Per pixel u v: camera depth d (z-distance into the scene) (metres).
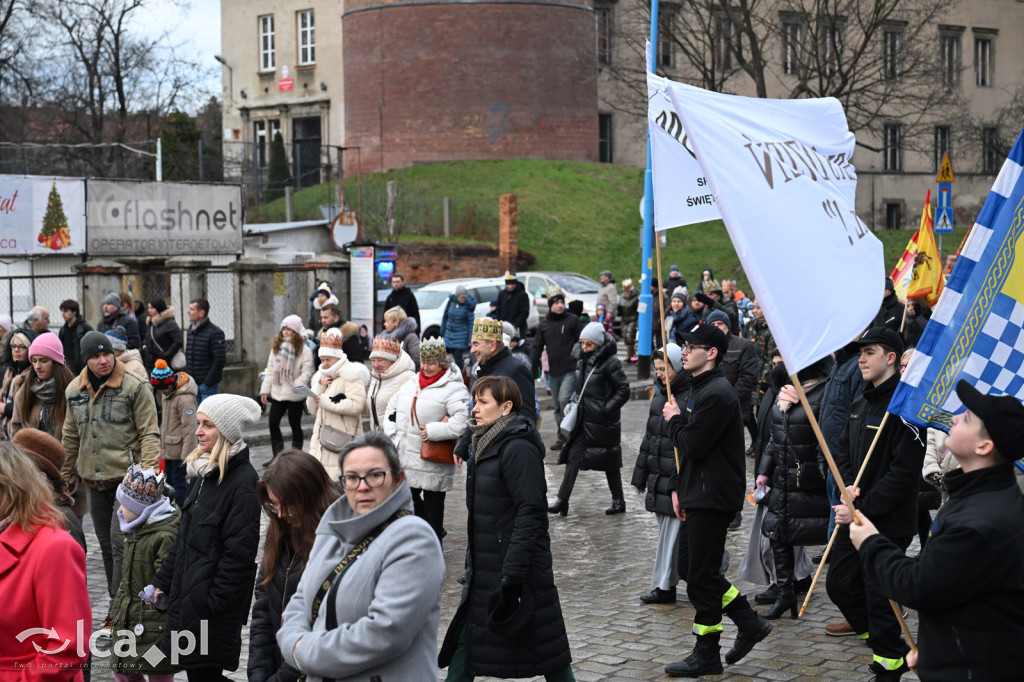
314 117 49.12
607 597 8.46
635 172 43.19
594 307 28.44
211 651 5.33
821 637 7.40
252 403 5.48
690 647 7.21
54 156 38.81
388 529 3.95
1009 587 3.79
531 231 36.53
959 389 3.92
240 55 51.12
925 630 4.02
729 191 5.34
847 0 40.09
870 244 5.81
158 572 5.51
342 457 4.02
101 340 8.40
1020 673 3.79
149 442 8.43
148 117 41.38
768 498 7.88
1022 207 4.92
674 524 8.18
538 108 42.06
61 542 4.16
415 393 8.99
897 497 6.05
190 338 14.41
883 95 39.91
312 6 48.75
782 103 6.15
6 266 21.45
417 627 3.83
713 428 6.54
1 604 4.11
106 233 19.69
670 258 36.84
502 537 5.59
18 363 11.30
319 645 3.80
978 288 4.92
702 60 36.94
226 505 5.37
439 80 41.56
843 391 7.39
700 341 6.63
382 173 41.22
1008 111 52.38
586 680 6.59
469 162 41.31
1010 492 3.87
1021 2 54.75
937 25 50.19
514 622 5.46
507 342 12.60
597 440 11.16
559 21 42.34
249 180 39.09
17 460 4.21
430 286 26.03
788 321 5.10
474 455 5.70
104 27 40.62
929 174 50.28
